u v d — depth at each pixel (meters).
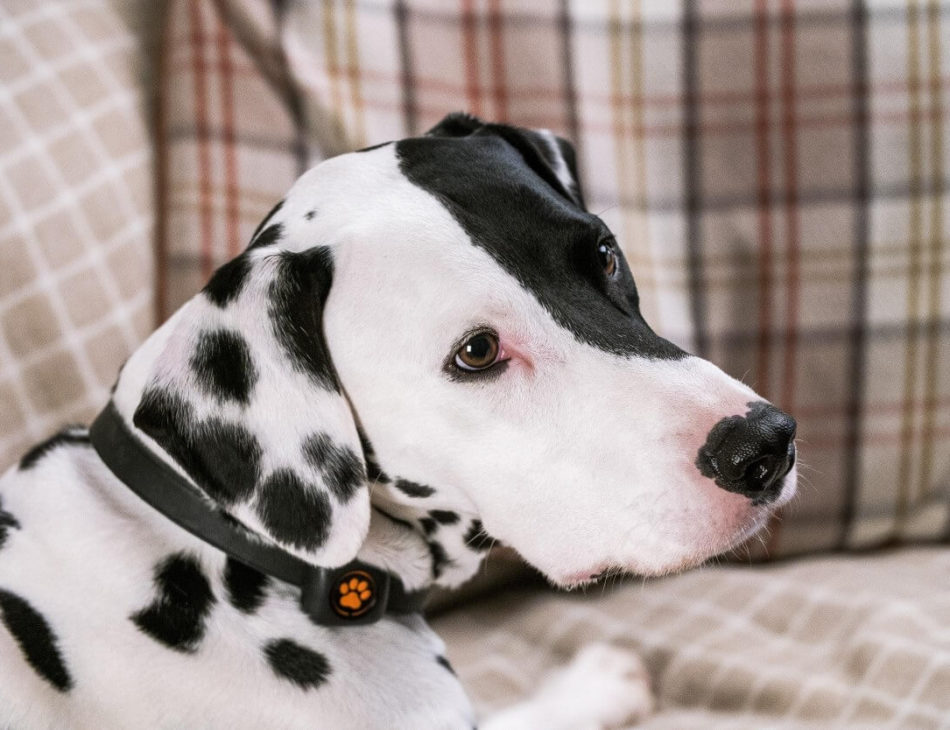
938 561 1.23
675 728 1.07
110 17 1.23
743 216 1.25
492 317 0.87
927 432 1.26
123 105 1.20
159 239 1.18
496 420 0.88
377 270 0.87
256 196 1.18
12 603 0.88
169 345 0.87
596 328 0.88
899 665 1.07
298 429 0.86
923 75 1.25
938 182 1.25
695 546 0.86
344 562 0.87
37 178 1.15
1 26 1.17
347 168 0.92
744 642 1.14
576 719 1.08
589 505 0.87
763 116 1.25
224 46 1.19
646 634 1.17
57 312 1.14
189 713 0.86
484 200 0.89
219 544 0.88
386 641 0.91
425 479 0.90
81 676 0.86
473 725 0.91
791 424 0.86
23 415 1.12
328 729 0.87
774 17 1.25
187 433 0.87
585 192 1.25
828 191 1.25
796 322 1.25
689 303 1.25
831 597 1.16
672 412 0.86
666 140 1.25
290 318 0.86
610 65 1.25
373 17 1.21
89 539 0.88
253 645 0.88
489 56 1.23
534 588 1.26
